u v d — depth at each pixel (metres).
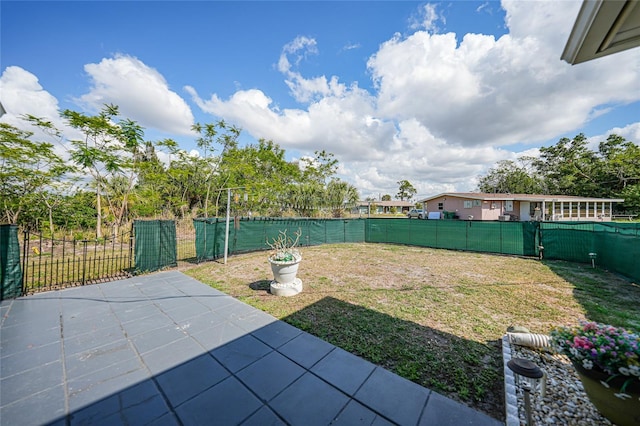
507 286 5.07
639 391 1.45
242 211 15.38
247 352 2.67
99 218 11.27
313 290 4.84
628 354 1.47
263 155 18.70
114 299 4.24
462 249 9.86
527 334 2.71
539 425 1.72
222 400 1.97
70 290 4.70
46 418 1.77
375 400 1.97
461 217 20.11
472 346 2.81
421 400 1.97
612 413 1.60
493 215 19.19
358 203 18.72
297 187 17.12
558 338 1.87
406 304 4.10
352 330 3.19
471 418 1.79
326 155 23.52
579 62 1.84
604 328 1.76
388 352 2.68
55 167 10.74
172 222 6.82
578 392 2.05
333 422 1.75
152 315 3.61
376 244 11.63
